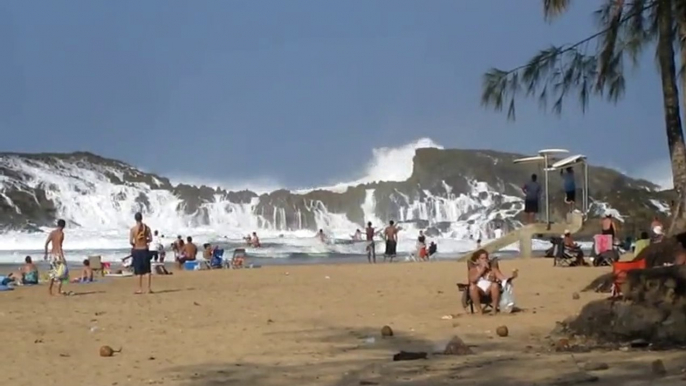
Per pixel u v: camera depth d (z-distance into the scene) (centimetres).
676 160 2114
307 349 1190
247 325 1464
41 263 4469
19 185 7238
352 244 5975
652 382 843
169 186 7894
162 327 1455
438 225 7269
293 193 7956
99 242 6141
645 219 5678
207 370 1034
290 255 5347
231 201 7775
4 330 1435
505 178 8081
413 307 1694
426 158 8212
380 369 1002
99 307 1808
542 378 897
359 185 8075
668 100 2123
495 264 1556
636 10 1262
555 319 1433
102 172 7819
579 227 3372
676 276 1158
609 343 1138
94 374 1021
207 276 2781
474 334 1291
